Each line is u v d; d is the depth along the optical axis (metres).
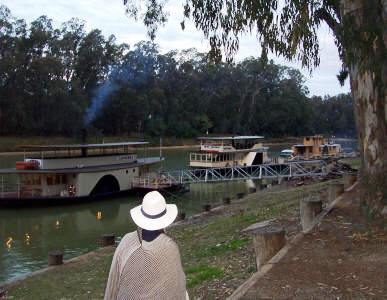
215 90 94.31
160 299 3.09
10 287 11.07
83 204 28.66
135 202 29.78
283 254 7.18
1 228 21.80
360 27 9.03
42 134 68.62
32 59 65.56
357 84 9.82
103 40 77.56
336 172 30.58
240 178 35.91
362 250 7.31
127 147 35.47
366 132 9.66
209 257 10.49
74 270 12.09
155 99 82.31
